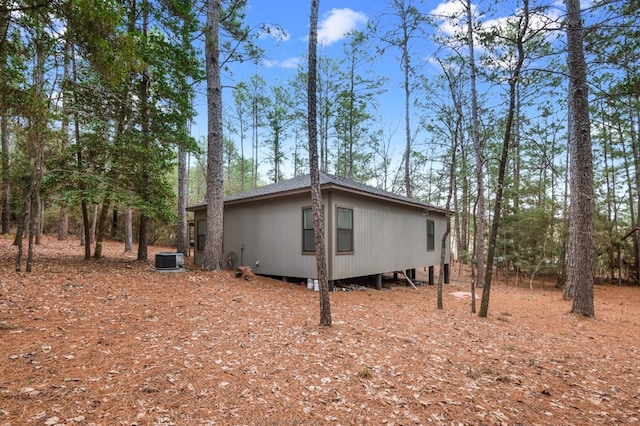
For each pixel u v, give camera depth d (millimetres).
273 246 10344
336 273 9000
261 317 5680
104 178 9297
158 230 21797
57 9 5117
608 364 4477
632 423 2959
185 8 10672
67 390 2836
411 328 5695
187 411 2703
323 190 8930
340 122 22859
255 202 10953
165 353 3799
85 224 10992
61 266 8758
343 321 5789
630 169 16469
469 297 10102
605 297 12094
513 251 14742
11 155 11828
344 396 3154
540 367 4207
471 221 24344
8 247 12438
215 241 9750
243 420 2645
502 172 6867
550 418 2979
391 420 2789
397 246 11750
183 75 11992
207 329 4793
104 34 5551
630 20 5465
